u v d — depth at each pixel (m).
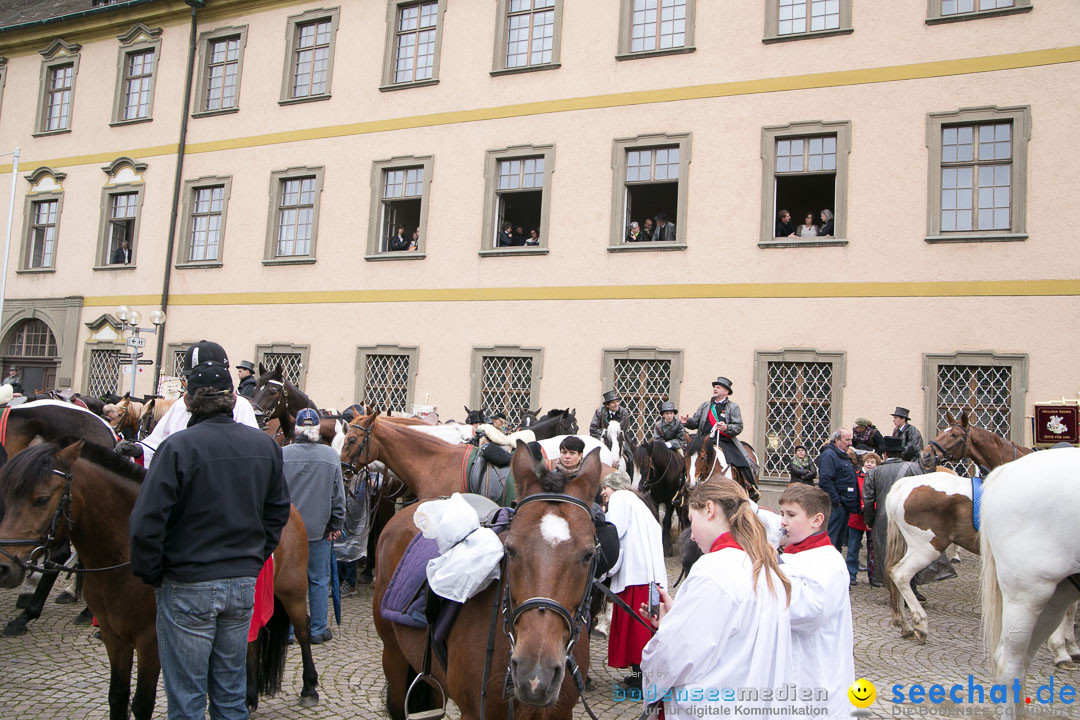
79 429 6.70
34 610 6.61
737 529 2.92
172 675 3.29
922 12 13.53
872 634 7.48
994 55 13.01
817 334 13.66
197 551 3.31
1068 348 12.13
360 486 8.31
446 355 16.62
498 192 16.73
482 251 16.42
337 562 7.97
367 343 17.47
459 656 3.19
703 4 15.13
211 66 20.30
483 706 3.01
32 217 21.94
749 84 14.59
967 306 12.77
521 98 16.53
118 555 3.93
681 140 15.00
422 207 17.22
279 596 4.93
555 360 15.60
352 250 17.88
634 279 15.12
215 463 3.38
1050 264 12.37
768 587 2.81
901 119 13.50
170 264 19.75
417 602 3.55
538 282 15.95
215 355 3.93
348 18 18.58
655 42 15.66
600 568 4.28
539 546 2.83
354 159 18.09
